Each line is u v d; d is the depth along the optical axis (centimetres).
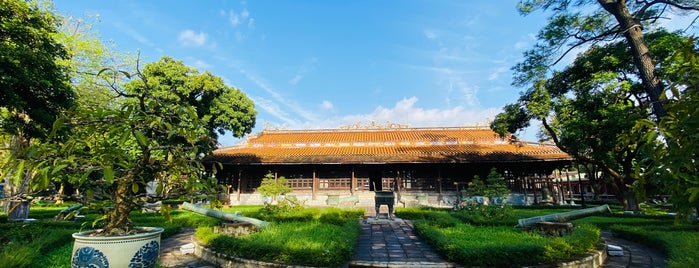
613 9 1285
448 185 2655
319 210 1619
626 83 1634
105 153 457
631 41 1243
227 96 2756
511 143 2598
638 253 891
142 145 455
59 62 1662
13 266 575
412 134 3112
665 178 349
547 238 897
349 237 861
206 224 1338
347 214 1728
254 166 2762
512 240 907
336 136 3150
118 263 442
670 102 354
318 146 3008
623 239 1103
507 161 2381
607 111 1653
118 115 456
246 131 2955
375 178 3075
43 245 741
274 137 3209
